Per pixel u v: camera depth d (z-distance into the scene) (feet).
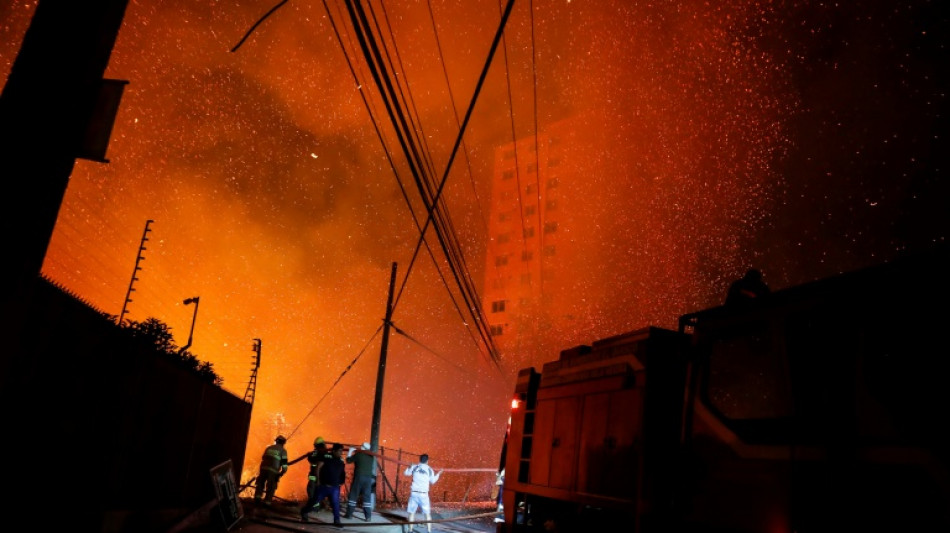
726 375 15.64
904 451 10.85
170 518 29.07
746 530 13.76
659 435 17.92
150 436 26.25
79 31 11.46
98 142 11.24
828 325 13.07
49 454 19.06
